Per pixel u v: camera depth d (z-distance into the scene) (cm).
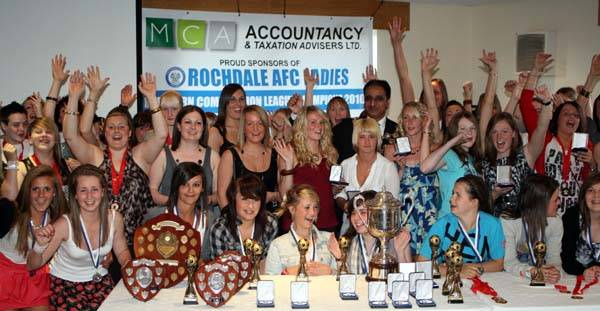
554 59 771
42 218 402
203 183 403
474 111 695
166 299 323
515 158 490
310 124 468
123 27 625
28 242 391
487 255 387
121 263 396
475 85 838
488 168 484
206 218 407
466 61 837
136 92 635
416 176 473
